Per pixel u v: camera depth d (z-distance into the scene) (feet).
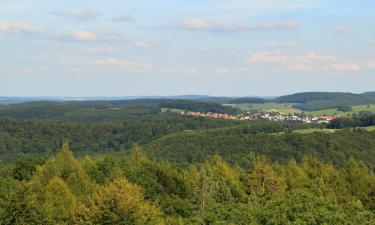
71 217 130.62
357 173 235.40
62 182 151.02
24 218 102.22
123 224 102.99
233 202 185.16
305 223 115.96
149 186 184.03
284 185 222.48
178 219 145.48
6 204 101.45
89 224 105.91
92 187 173.47
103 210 104.27
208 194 179.63
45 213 109.19
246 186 218.59
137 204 106.52
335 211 132.26
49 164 182.50
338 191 217.97
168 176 197.88
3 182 138.51
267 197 203.51
